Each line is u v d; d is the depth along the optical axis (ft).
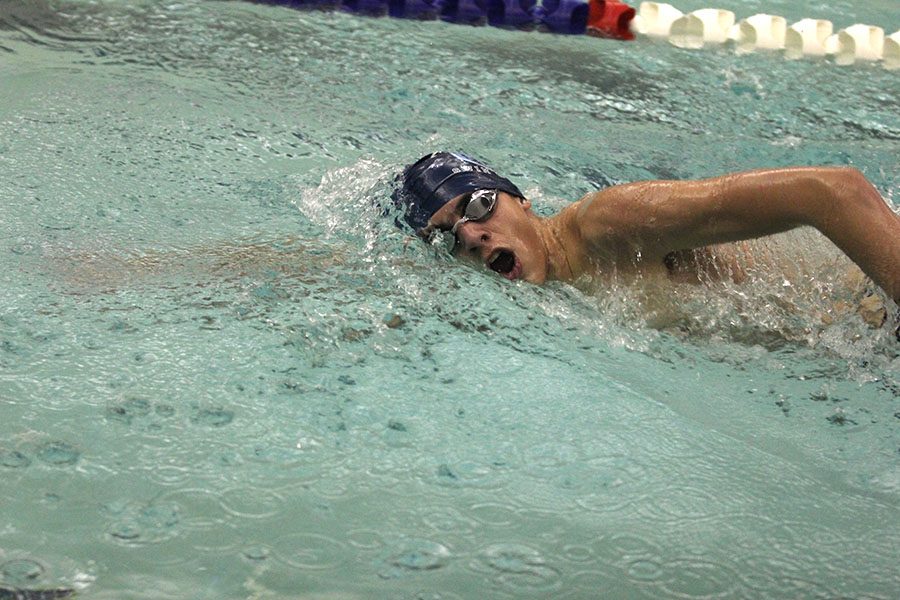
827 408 12.24
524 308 13.98
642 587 9.16
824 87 26.09
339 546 9.41
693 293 14.10
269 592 8.80
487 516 9.96
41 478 10.05
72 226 15.84
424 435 11.19
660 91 25.12
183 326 13.00
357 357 12.62
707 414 12.02
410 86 24.21
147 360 12.17
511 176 19.34
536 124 22.44
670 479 10.71
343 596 8.79
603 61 27.12
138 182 17.78
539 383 12.37
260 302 13.74
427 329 13.37
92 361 12.08
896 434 11.74
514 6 30.35
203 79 23.57
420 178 15.48
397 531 9.67
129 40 25.81
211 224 16.30
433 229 15.15
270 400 11.59
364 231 15.94
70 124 20.11
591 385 12.42
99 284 14.03
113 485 10.04
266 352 12.55
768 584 9.29
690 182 13.48
